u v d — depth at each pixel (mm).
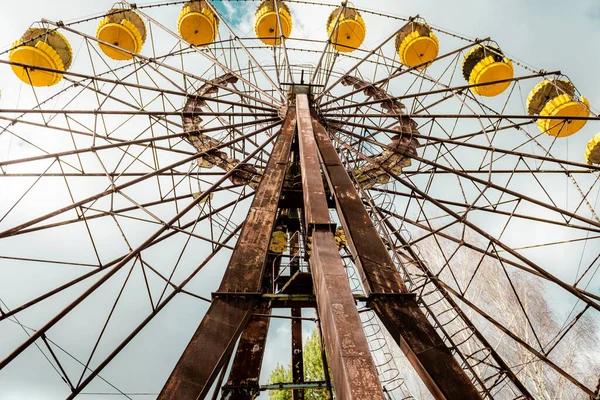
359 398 2635
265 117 14500
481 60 14297
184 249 10125
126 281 8445
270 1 16859
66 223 9992
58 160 10219
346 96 14469
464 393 4473
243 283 5141
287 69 14117
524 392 10617
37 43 12469
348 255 10836
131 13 15211
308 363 22656
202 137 12945
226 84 14734
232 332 4551
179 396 3910
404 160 13352
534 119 12734
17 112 10703
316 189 5867
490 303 23000
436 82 13609
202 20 15688
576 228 11117
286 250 12102
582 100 12367
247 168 12766
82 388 7207
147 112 12359
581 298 9797
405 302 5297
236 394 8422
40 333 6812
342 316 3408
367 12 15320
